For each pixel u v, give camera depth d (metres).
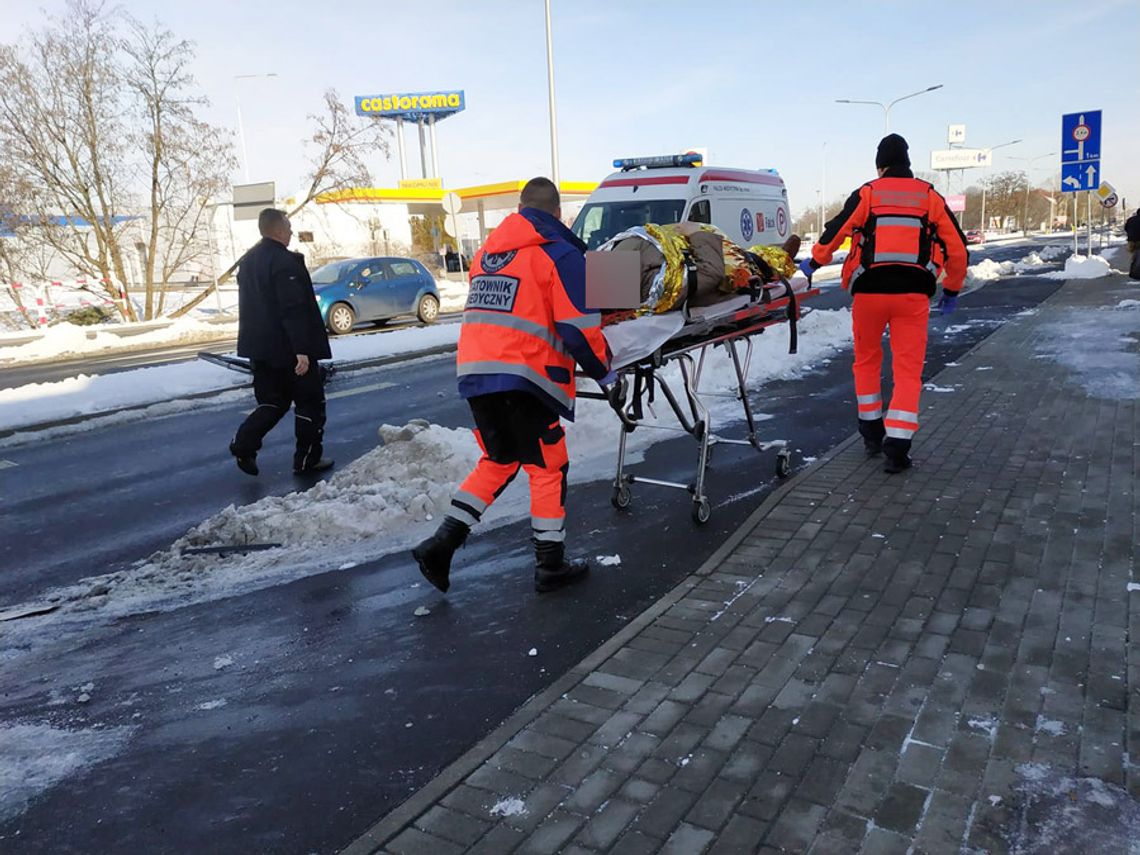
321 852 2.41
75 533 5.72
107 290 24.39
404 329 16.73
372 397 10.30
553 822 2.42
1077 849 2.18
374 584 4.39
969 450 5.80
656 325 4.40
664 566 4.36
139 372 11.93
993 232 93.31
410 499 5.32
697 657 3.31
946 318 13.27
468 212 48.22
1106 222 43.53
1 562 5.22
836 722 2.81
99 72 20.91
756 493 5.48
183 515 6.01
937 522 4.52
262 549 4.97
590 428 6.96
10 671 3.70
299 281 6.47
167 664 3.66
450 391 10.47
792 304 5.62
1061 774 2.48
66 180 21.86
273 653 3.71
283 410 6.79
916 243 5.27
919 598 3.67
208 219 25.09
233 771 2.83
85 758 2.97
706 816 2.40
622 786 2.56
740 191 13.32
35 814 2.66
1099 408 6.68
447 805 2.53
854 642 3.34
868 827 2.31
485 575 4.43
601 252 3.84
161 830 2.55
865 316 5.52
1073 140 19.92
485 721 3.04
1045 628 3.34
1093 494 4.76
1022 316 12.68
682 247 4.55
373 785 2.71
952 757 2.58
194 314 27.86
